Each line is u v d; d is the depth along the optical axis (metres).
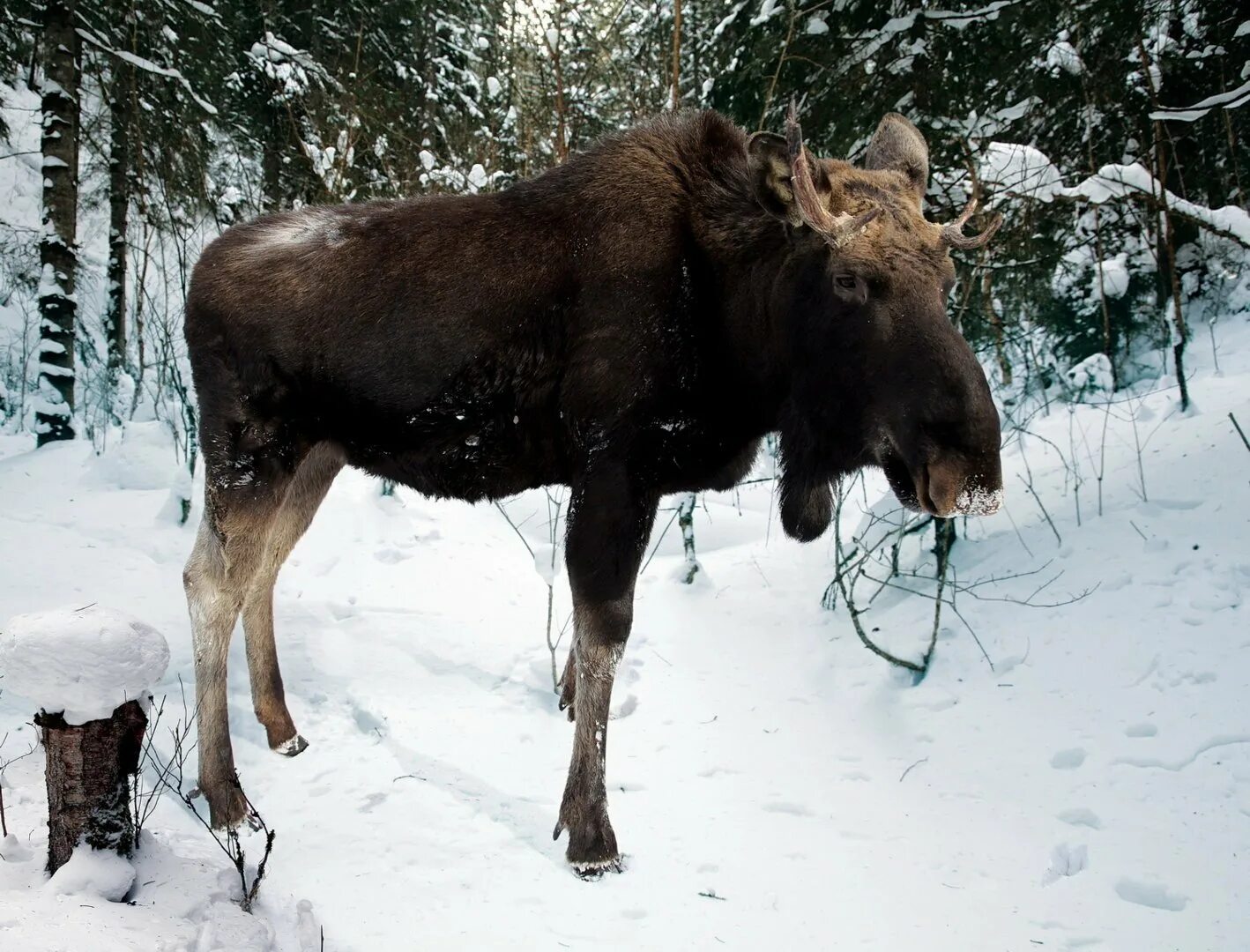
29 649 2.31
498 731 4.20
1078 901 2.89
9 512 6.57
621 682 4.70
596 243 3.50
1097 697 3.89
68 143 10.70
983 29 6.82
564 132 7.18
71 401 10.60
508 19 8.84
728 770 3.87
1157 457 5.67
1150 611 4.22
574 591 3.40
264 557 3.81
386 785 3.70
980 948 2.72
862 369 3.08
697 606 5.50
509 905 2.95
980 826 3.35
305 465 4.04
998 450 2.90
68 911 2.27
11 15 11.00
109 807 2.50
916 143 3.60
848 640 4.86
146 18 10.31
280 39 11.03
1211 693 3.68
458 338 3.53
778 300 3.41
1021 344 9.41
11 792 3.01
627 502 3.41
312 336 3.60
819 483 3.56
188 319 3.73
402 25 11.66
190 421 6.86
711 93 8.06
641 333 3.42
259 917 2.61
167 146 10.29
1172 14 7.65
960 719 4.03
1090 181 6.23
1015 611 4.60
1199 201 9.28
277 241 3.75
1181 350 6.52
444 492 3.87
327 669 4.64
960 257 6.20
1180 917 2.77
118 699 2.39
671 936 2.81
